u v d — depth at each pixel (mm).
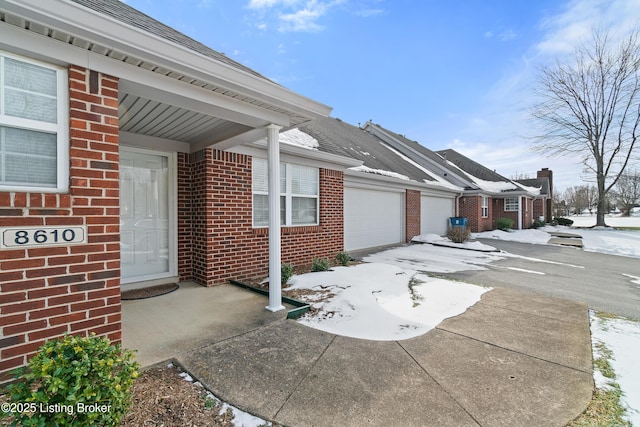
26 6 2129
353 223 10539
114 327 2768
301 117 4496
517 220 21391
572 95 21688
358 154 12195
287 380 2729
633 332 3967
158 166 5715
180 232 5902
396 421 2244
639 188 34625
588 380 2789
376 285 5703
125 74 2844
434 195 15422
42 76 2502
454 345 3473
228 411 2322
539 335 3766
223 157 5820
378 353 3254
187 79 3209
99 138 2689
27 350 2359
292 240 7199
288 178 7227
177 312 4262
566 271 8141
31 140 2480
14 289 2316
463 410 2371
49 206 2449
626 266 9047
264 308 4453
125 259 5344
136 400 2381
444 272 7648
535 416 2309
